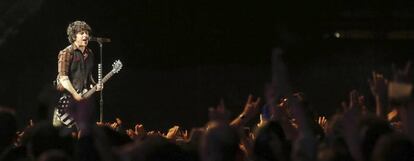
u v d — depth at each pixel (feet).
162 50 52.26
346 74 51.88
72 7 50.75
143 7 51.78
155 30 52.13
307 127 11.98
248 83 52.11
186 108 51.65
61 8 50.62
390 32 52.54
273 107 13.15
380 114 13.55
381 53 52.21
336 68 52.01
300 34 52.44
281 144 12.72
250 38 52.60
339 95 51.65
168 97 51.67
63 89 26.86
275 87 12.51
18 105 49.67
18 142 15.01
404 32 52.47
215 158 11.91
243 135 15.29
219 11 52.65
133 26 51.78
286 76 12.45
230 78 52.24
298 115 12.12
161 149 12.26
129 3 51.57
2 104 49.73
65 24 50.75
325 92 51.75
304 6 52.29
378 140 11.44
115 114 50.55
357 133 11.89
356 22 52.60
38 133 13.21
